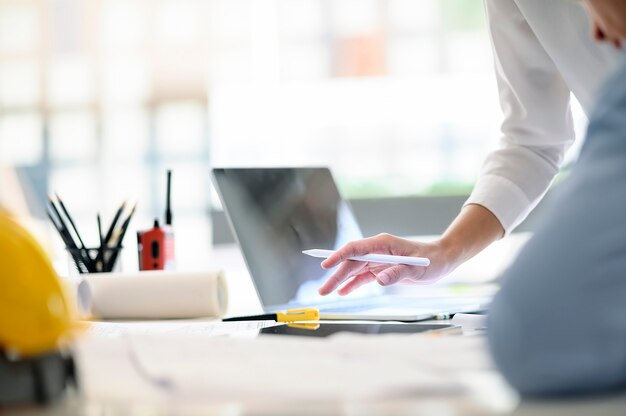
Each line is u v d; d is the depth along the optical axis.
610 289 0.47
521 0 1.33
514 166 1.52
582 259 0.48
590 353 0.46
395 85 3.91
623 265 0.47
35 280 0.50
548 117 1.51
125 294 1.39
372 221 3.45
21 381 0.48
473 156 3.84
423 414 0.41
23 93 4.10
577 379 0.45
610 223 0.48
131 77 4.05
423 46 3.88
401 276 1.30
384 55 3.91
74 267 1.63
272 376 0.52
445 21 3.86
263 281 1.46
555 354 0.46
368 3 3.92
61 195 4.04
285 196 1.64
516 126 1.54
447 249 1.39
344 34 3.95
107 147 4.05
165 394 0.50
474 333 0.88
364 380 0.50
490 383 0.50
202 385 0.49
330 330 0.91
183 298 1.38
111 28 4.05
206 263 3.92
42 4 4.08
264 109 3.99
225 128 4.01
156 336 0.68
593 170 0.51
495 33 1.49
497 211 1.47
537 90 1.50
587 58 1.29
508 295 0.49
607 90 0.53
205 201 4.00
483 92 3.84
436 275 1.36
